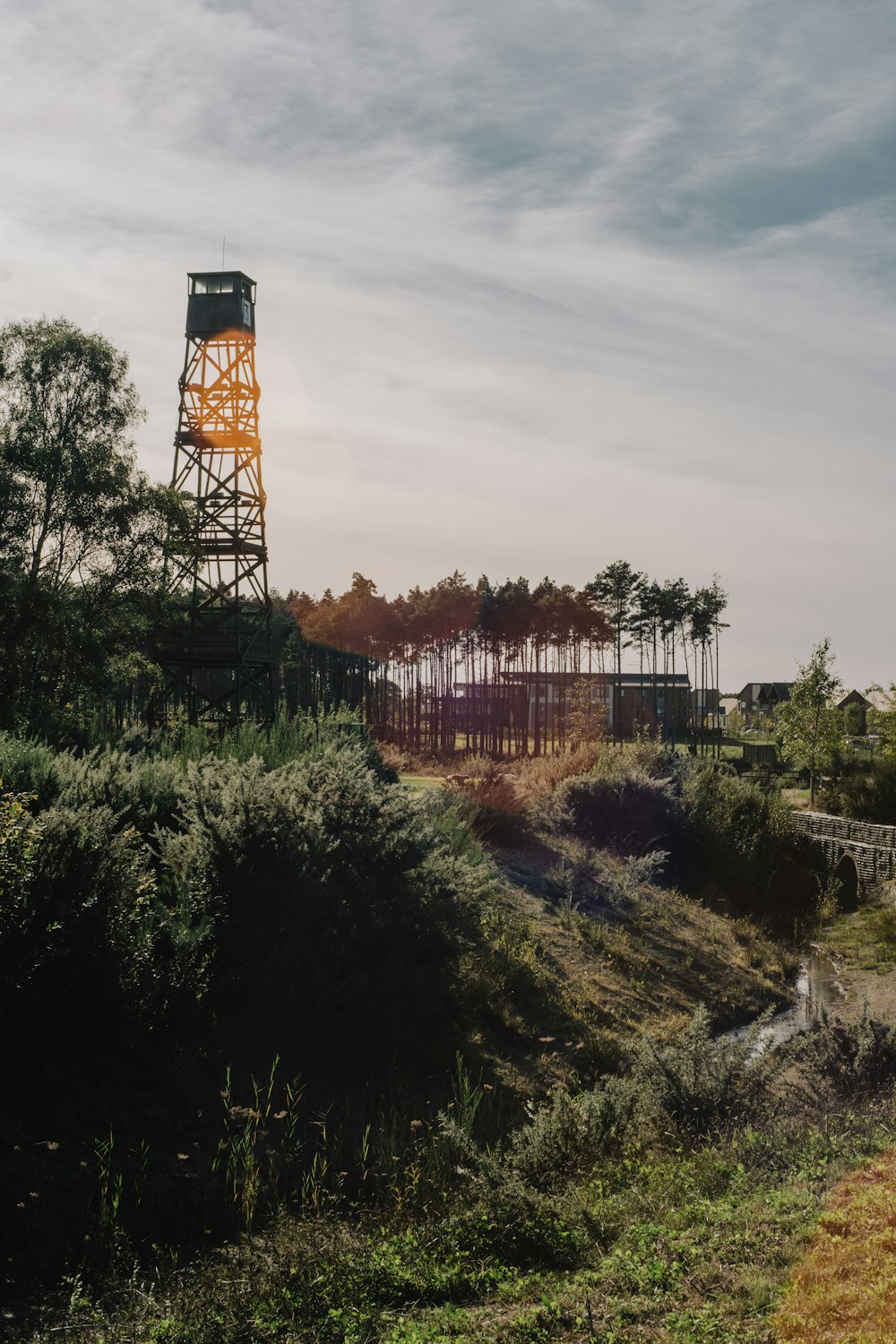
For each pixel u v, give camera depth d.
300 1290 5.77
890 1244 5.23
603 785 24.02
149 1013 8.84
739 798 28.84
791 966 18.28
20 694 32.59
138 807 12.20
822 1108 8.83
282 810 10.91
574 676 76.88
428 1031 11.36
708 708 96.50
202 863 10.23
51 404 36.28
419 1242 6.54
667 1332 4.80
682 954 17.45
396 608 80.88
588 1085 11.34
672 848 24.03
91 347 36.53
